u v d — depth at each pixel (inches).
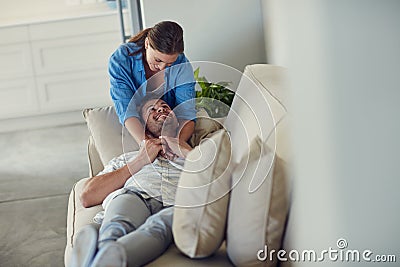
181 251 64.9
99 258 60.3
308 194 52.9
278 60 98.8
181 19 133.5
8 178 171.5
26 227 135.3
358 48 43.2
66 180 165.3
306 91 51.7
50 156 189.3
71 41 218.2
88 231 65.4
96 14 216.5
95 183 91.4
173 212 70.6
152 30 96.7
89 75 221.3
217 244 63.2
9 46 217.5
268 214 59.9
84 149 193.2
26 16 235.9
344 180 46.1
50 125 227.1
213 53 135.0
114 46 219.3
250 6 133.2
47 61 219.1
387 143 43.1
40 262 116.4
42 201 151.0
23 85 220.5
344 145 45.5
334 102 45.6
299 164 55.8
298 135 55.7
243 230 60.7
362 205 45.5
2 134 221.6
